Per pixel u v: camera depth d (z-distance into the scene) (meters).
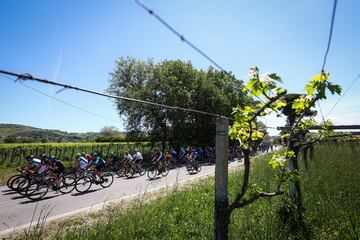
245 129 2.93
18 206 7.51
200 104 26.98
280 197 5.59
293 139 4.85
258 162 16.42
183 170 16.89
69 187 10.05
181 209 6.05
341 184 6.61
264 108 2.41
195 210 6.01
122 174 14.40
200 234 4.59
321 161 12.75
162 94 24.06
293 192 4.99
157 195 8.65
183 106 24.08
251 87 2.12
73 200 8.27
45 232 5.24
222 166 2.83
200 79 26.61
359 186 6.24
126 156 14.13
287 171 3.03
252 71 2.12
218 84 30.56
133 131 24.44
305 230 4.20
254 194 2.82
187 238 4.45
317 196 5.86
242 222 4.67
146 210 5.90
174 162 19.77
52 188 9.16
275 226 4.38
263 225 4.44
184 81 26.19
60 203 7.89
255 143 3.15
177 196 7.40
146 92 23.39
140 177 13.55
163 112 23.97
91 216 6.41
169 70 25.53
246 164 2.79
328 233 4.02
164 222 5.14
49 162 9.31
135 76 28.89
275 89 2.28
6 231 5.39
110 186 10.83
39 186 8.86
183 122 23.67
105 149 27.64
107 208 7.07
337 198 5.39
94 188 10.35
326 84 2.35
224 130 2.85
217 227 2.82
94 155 12.24
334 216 4.61
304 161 9.52
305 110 3.28
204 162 23.72
